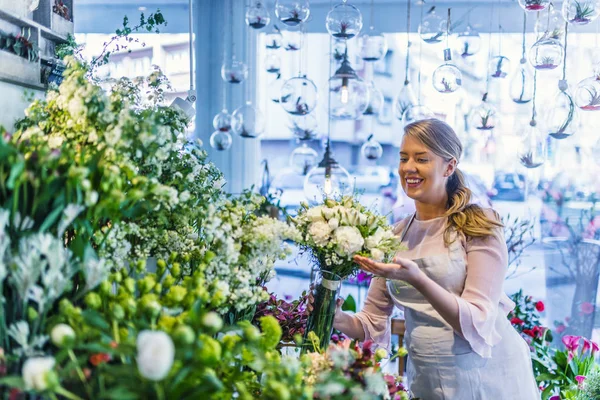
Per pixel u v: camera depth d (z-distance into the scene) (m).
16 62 2.03
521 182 4.44
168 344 1.04
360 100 3.22
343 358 1.52
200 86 4.49
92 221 1.59
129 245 1.71
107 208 1.53
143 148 1.69
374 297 2.47
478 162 4.48
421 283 1.98
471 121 3.44
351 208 2.05
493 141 4.44
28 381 1.08
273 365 1.35
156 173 1.83
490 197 4.48
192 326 1.28
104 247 1.68
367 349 1.62
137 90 2.09
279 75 3.73
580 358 3.38
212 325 1.25
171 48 4.48
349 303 3.68
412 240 2.31
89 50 4.45
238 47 4.45
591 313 4.39
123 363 1.25
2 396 1.30
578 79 4.30
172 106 2.08
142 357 1.03
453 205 2.25
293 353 2.17
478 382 2.16
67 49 2.35
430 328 2.18
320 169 3.57
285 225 1.92
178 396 1.21
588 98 2.76
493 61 3.41
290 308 2.50
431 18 3.12
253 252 1.86
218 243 1.79
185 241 1.90
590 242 4.37
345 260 2.02
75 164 1.50
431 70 4.50
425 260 2.18
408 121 3.23
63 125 1.75
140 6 4.44
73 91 1.67
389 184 4.65
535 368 3.40
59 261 1.33
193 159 2.01
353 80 3.21
